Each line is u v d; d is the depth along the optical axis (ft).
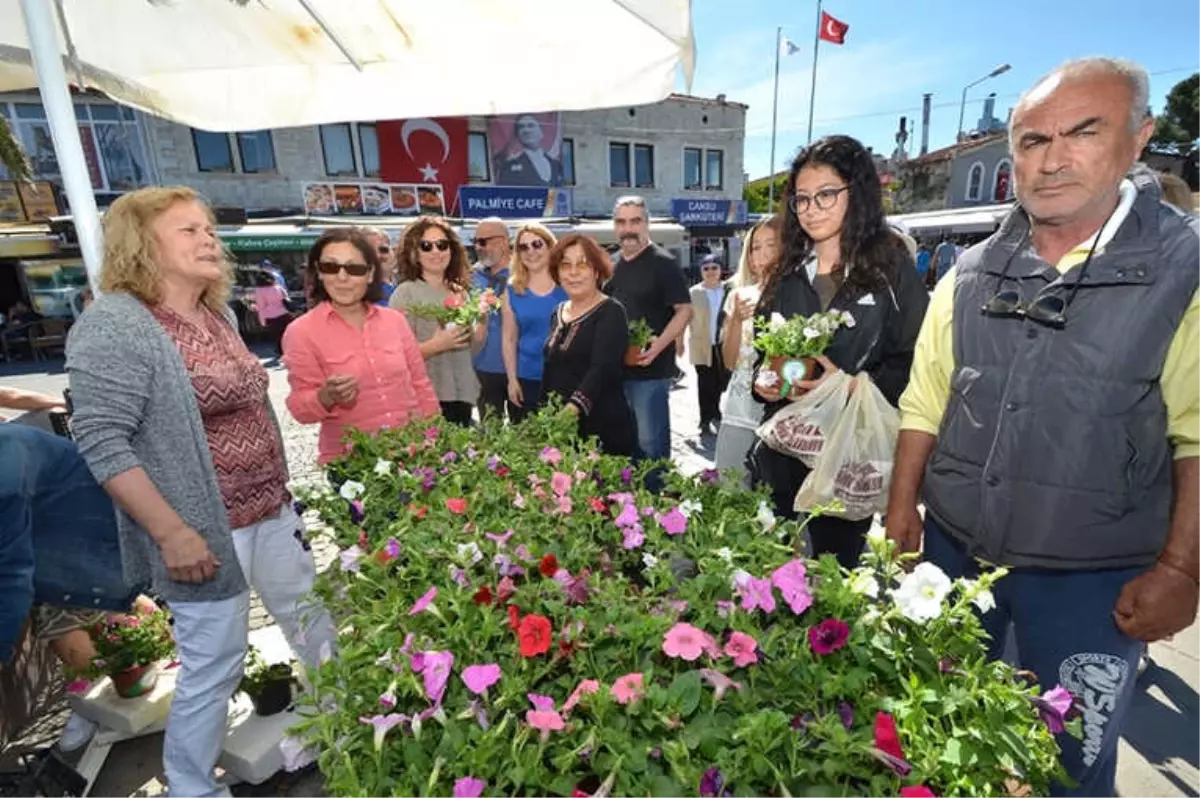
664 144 66.44
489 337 12.66
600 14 6.36
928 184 93.25
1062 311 4.07
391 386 8.18
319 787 6.43
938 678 3.03
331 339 7.89
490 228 13.61
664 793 2.68
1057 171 3.94
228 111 8.11
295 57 7.57
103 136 44.09
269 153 49.14
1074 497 4.09
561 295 11.33
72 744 7.01
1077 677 4.31
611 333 8.85
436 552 4.50
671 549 4.68
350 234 7.73
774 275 6.90
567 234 9.11
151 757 6.86
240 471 5.82
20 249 39.01
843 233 6.07
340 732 3.27
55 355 41.22
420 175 54.13
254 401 5.92
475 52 7.15
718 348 16.84
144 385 4.80
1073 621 4.29
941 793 2.67
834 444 5.88
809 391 6.18
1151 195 4.03
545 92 7.36
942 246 46.39
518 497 5.74
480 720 3.07
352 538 5.66
